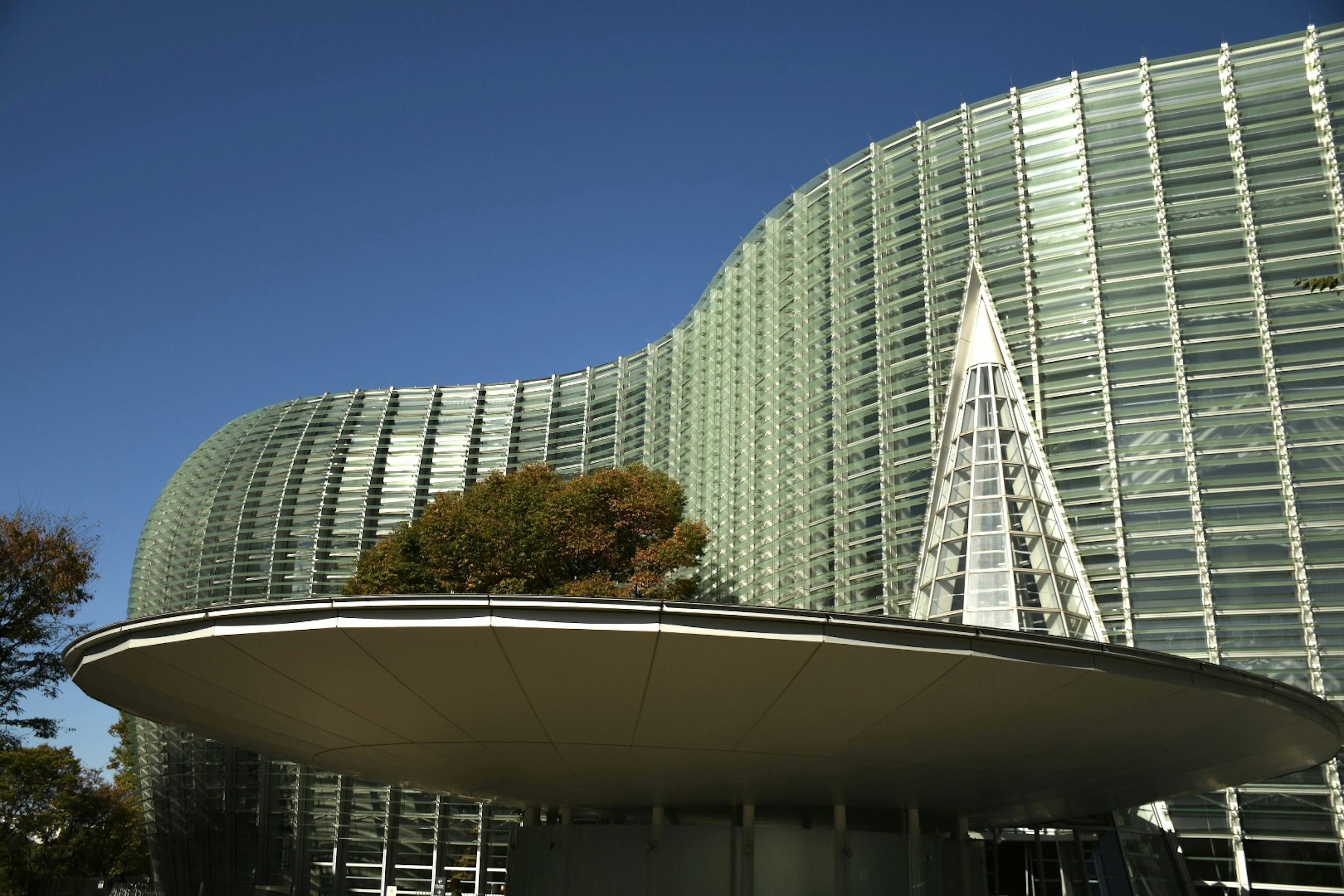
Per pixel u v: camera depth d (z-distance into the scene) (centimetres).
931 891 2575
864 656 1425
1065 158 4147
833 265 4844
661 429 6644
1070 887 3123
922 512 3941
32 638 3816
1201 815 3228
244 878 5656
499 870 5453
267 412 8362
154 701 1972
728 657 1424
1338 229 3575
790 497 4706
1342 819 3044
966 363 4053
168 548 7650
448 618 1386
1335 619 3164
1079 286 3922
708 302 6288
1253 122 3850
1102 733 1752
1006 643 1452
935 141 4578
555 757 1944
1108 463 3625
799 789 2255
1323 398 3406
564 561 3784
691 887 2472
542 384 7769
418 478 7238
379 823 5641
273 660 1549
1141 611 3400
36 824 6325
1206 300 3694
